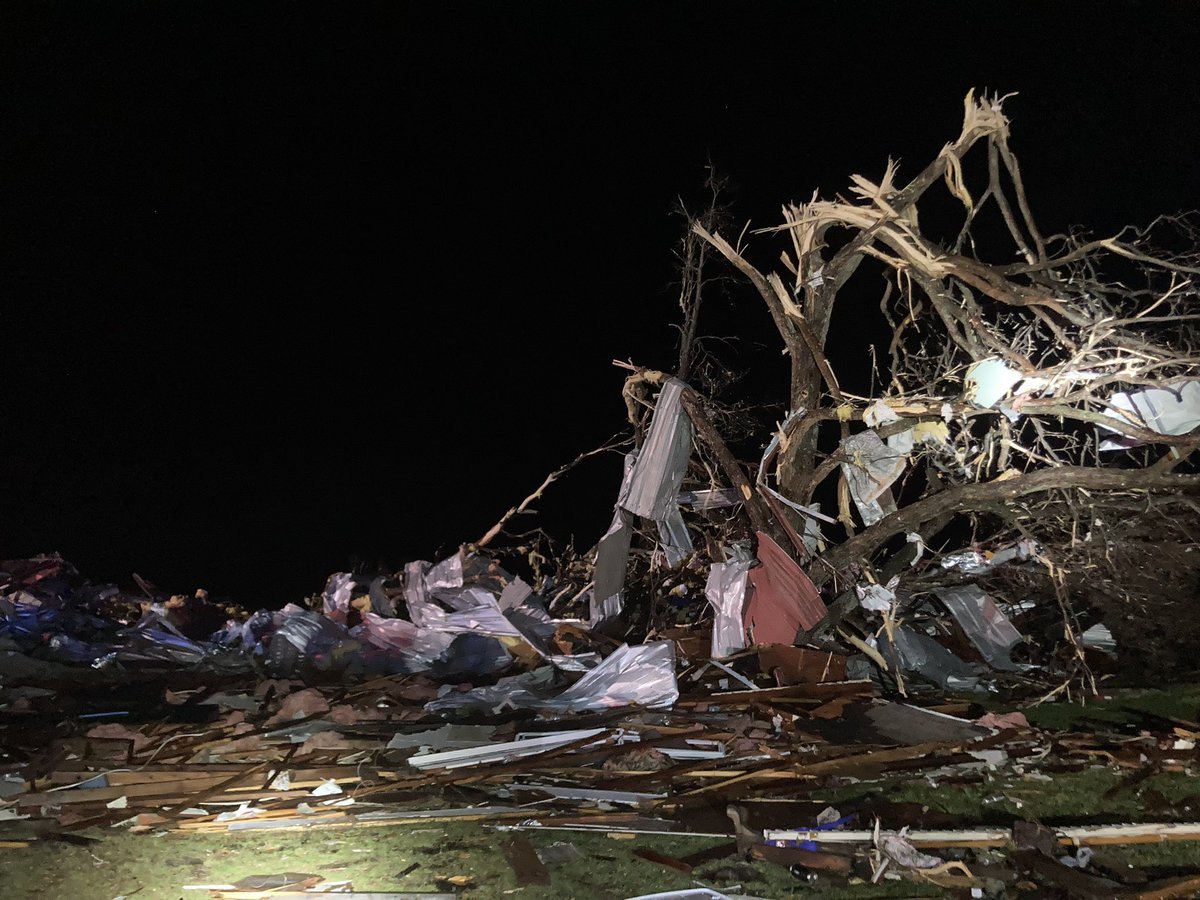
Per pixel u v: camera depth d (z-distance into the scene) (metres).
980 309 7.86
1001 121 7.41
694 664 7.16
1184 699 6.66
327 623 8.48
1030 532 7.83
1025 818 4.55
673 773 5.15
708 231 8.47
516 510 10.09
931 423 7.57
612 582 8.21
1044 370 6.95
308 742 5.77
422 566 8.98
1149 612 7.57
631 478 7.87
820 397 7.98
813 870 4.07
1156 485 6.78
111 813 4.79
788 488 7.93
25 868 4.17
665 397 7.83
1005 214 7.50
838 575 7.60
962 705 6.44
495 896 3.88
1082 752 5.48
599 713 6.28
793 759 5.33
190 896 3.90
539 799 4.92
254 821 4.66
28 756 5.64
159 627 9.12
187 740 5.94
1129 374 6.78
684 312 8.49
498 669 7.85
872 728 5.88
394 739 5.76
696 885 3.94
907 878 3.95
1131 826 4.29
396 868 4.14
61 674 7.80
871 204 8.27
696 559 8.52
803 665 6.76
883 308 8.51
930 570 8.47
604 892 3.90
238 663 8.28
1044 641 8.28
